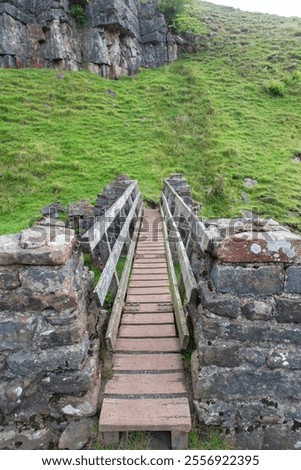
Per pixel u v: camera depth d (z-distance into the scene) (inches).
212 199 501.7
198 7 1401.3
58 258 83.7
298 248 83.4
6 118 634.8
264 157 621.9
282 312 85.4
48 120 669.9
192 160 619.5
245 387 88.4
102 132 677.9
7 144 567.5
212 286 91.3
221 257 84.4
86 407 89.7
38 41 821.9
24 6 804.6
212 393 89.7
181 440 85.8
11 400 86.7
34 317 87.7
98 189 481.1
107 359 112.3
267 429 88.5
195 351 104.3
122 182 315.0
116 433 86.4
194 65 1000.9
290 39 1110.4
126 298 161.6
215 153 621.0
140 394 96.1
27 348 88.0
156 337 125.8
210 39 1131.3
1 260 83.7
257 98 845.2
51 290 86.0
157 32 991.6
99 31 866.8
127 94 835.4
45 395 89.7
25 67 814.5
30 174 502.9
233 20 1322.6
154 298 161.2
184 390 97.7
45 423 90.0
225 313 87.0
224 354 88.0
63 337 88.0
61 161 554.9
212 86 882.1
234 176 554.6
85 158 580.1
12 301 86.9
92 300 107.8
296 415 87.3
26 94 717.9
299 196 506.3
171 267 187.8
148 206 455.2
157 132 693.3
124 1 906.1
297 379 86.6
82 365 90.1
